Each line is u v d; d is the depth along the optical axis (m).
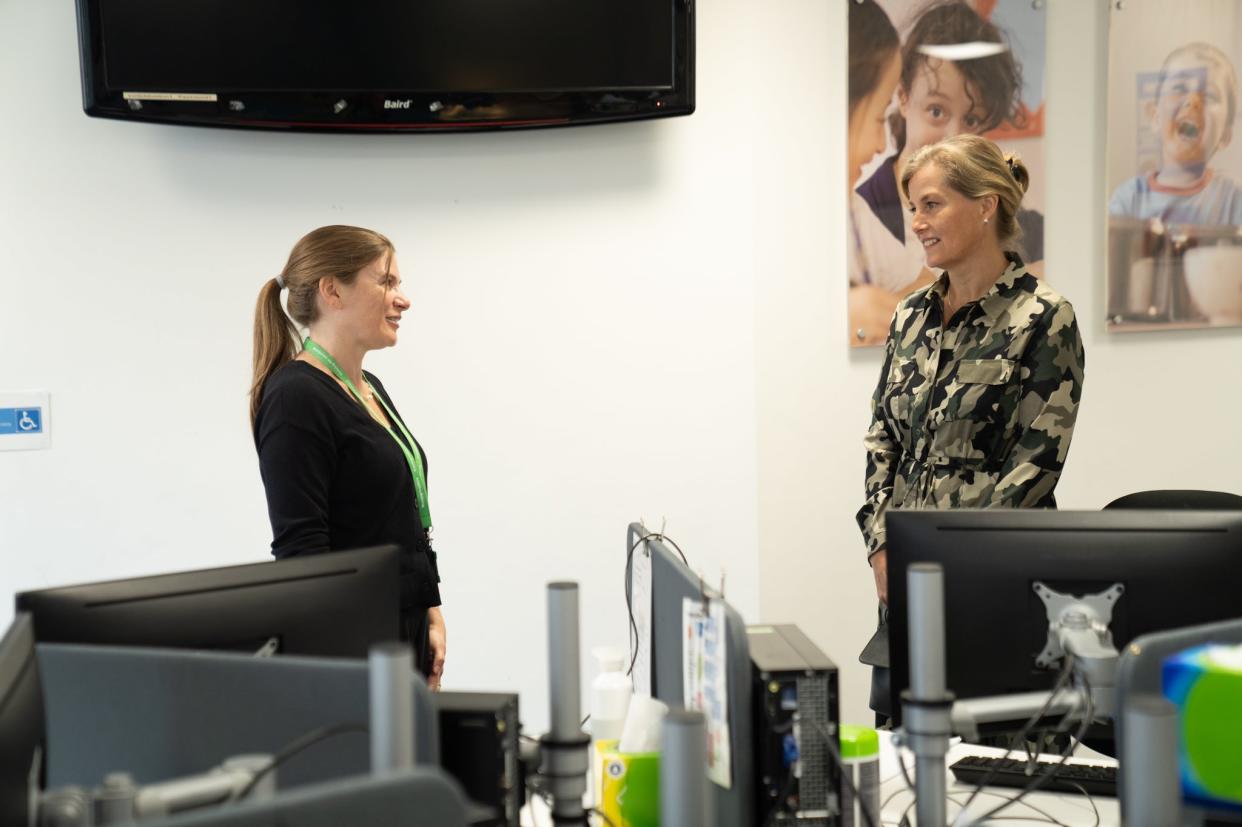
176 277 3.09
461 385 3.17
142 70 2.93
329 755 1.27
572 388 3.19
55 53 3.02
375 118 3.02
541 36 3.01
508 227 3.16
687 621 1.51
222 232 3.10
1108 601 1.58
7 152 3.01
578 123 3.04
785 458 3.21
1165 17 3.31
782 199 3.17
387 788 0.90
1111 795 1.73
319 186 3.12
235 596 1.48
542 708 3.22
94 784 1.33
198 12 2.94
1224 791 1.27
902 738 1.39
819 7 3.15
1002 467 2.36
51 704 1.33
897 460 2.57
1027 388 2.32
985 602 1.60
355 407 2.21
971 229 2.35
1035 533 1.60
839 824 1.38
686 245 3.16
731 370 3.18
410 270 3.15
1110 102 3.30
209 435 3.12
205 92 2.96
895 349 2.55
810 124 3.17
